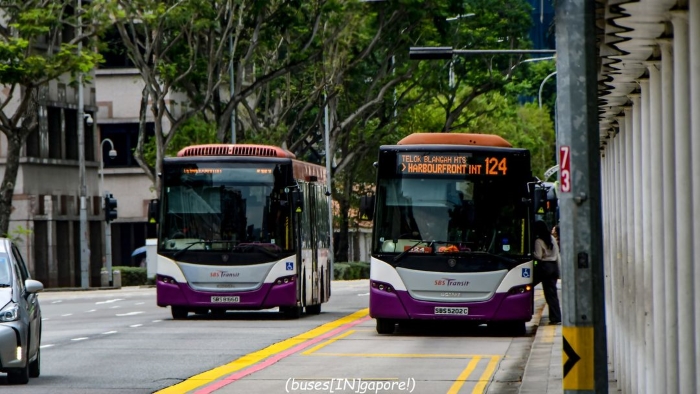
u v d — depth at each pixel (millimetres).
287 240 72438
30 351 40750
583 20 20219
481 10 148250
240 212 72438
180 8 109375
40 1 112562
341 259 174375
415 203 60656
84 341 58312
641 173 32656
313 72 136875
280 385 39938
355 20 130875
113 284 147875
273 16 116062
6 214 117375
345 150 150750
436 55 79375
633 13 23609
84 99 162000
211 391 38312
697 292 21344
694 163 21359
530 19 150500
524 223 60406
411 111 172125
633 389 34656
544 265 66938
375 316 60656
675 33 23141
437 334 62688
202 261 72062
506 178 60656
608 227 44938
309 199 78875
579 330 20359
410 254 60406
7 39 110188
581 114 20250
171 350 53094
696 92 21344
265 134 131125
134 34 114750
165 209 72688
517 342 57750
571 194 20328
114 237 193375
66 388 39125
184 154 73625
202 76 121312
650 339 30266
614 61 28141
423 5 131625
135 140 190375
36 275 151625
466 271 60125
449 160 60656
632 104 34000
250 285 72000
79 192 160250
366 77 151375
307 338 59625
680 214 23156
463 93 175500
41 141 153000
